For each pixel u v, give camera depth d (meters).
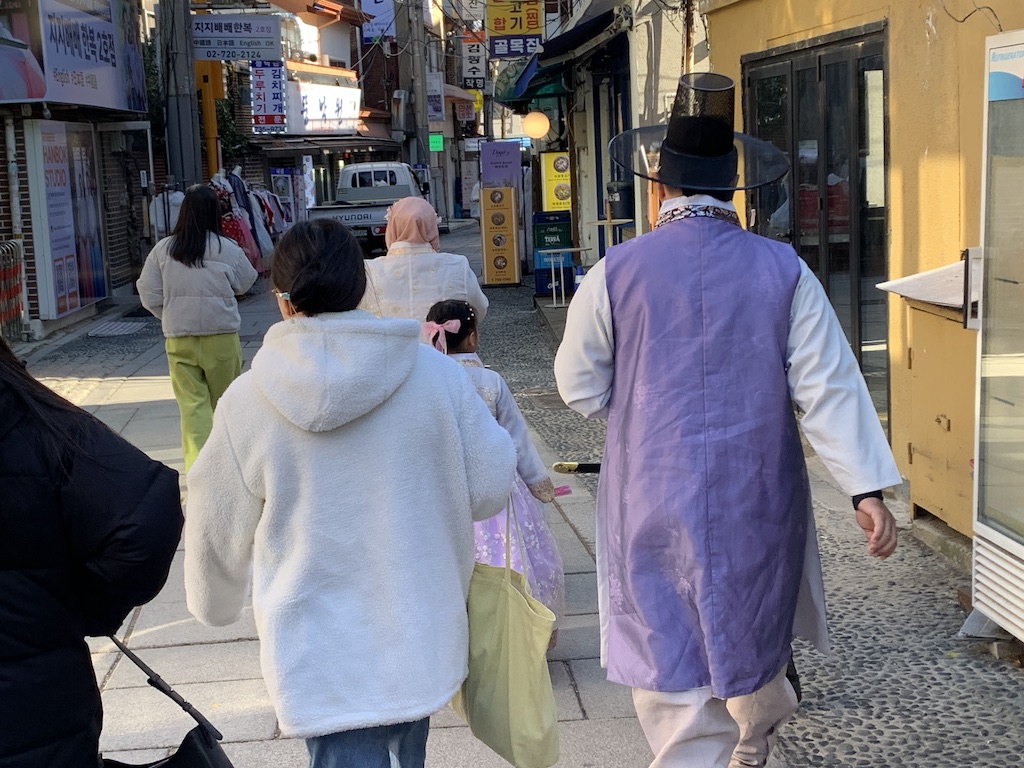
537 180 19.08
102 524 1.83
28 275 13.25
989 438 3.99
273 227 22.72
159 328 14.22
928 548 5.17
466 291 5.10
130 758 3.62
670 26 9.83
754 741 3.06
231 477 2.32
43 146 13.07
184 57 16.17
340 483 2.29
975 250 4.02
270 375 2.27
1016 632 3.85
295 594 2.27
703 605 2.70
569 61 15.70
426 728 2.45
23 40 12.32
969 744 3.53
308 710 2.23
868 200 5.99
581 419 8.41
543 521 4.22
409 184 27.14
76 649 1.88
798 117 6.76
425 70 43.69
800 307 2.74
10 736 1.78
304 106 30.38
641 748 3.61
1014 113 3.73
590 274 2.87
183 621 4.76
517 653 2.46
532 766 2.47
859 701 3.83
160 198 16.33
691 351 2.73
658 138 3.17
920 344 5.18
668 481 2.72
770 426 2.74
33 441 1.79
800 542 2.82
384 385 2.28
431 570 2.33
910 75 5.28
